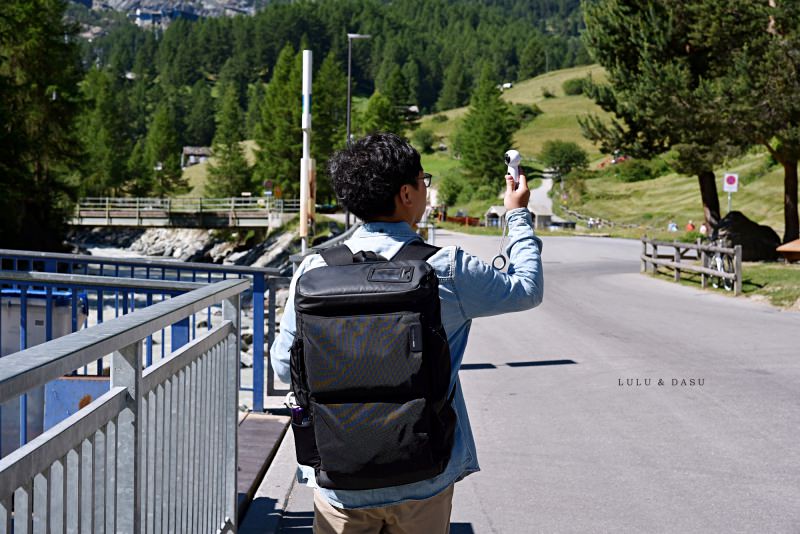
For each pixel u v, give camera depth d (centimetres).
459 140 18438
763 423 718
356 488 229
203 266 751
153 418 286
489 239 4619
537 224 8688
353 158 259
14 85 4550
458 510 504
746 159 9856
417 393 225
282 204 7025
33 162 5131
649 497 528
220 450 396
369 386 224
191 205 7669
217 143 16238
